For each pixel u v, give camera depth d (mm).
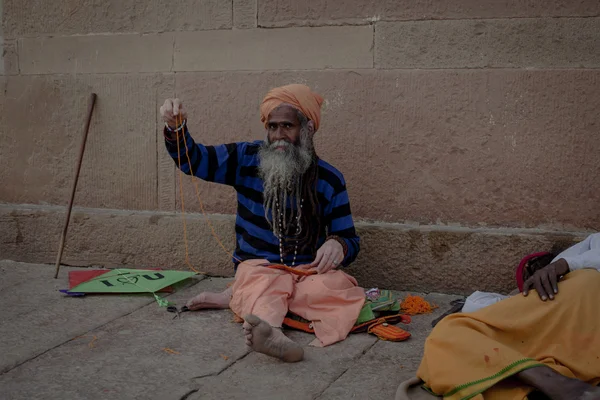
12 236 4746
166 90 4418
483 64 3932
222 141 4379
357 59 4102
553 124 3887
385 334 3354
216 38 4297
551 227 3977
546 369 2467
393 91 4070
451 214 4102
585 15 3777
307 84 4191
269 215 3709
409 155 4105
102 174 4617
